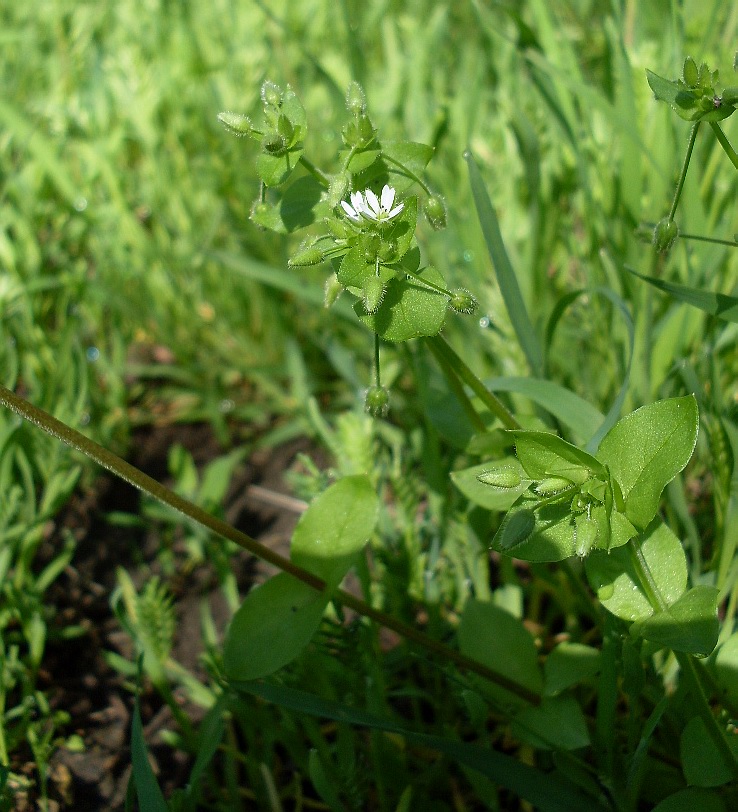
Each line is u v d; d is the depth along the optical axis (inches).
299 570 4.7
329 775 4.8
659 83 4.0
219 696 5.3
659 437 3.9
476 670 4.9
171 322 8.7
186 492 7.5
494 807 4.8
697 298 4.5
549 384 4.9
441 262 7.0
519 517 4.0
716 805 4.1
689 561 5.5
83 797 5.5
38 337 7.4
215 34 10.4
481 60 8.8
